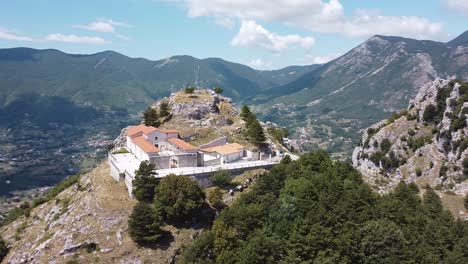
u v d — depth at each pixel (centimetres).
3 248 11100
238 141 15775
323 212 9394
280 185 11212
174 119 17088
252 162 13412
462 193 13838
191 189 10394
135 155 14225
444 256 9156
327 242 8775
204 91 19775
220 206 11050
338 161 12750
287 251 8788
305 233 9050
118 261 9400
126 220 10231
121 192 11238
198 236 10212
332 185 10450
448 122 17150
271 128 19475
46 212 12638
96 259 9412
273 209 9788
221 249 8975
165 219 10381
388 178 14850
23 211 14775
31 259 9888
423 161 17388
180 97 18500
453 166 15612
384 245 8794
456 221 10425
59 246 9856
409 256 8706
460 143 15925
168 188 10312
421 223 9912
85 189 12419
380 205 10125
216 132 16225
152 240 9731
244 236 9562
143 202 10012
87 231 10031
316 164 12312
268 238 8894
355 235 8938
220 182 11812
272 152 15625
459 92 17750
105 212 10381
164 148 14675
